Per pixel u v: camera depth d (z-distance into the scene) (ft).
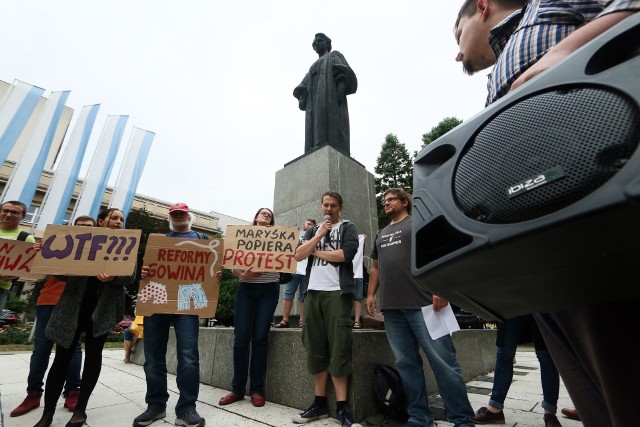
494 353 15.46
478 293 1.74
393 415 7.30
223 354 11.02
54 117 38.06
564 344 2.21
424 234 1.85
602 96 1.30
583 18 2.20
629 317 1.55
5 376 13.14
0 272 8.77
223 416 7.68
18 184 34.94
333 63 19.11
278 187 16.90
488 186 1.50
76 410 7.11
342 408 6.92
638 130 1.12
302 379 8.36
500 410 7.51
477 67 3.67
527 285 1.53
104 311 7.54
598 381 1.91
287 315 12.76
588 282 1.34
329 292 7.73
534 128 1.44
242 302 9.38
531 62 2.26
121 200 41.06
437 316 6.38
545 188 1.26
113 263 7.75
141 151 44.06
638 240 1.04
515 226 1.28
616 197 1.00
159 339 8.01
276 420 7.34
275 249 9.17
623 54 1.41
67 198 36.78
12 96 36.32
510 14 3.01
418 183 2.00
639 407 1.50
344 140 17.56
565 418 7.84
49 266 7.46
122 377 12.92
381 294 7.33
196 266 8.29
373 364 8.06
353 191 15.89
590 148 1.21
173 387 10.98
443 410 8.17
